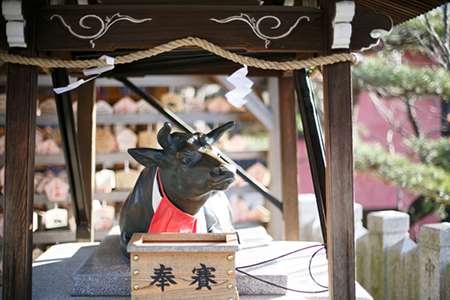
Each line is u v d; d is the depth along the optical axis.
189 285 1.97
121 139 4.87
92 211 3.87
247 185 5.12
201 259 1.97
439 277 3.03
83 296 2.46
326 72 2.28
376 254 3.67
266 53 3.01
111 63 2.24
